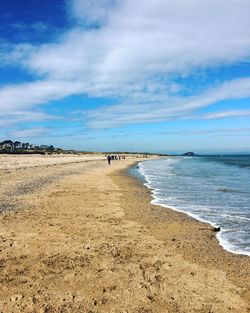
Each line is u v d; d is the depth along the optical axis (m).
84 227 14.70
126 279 9.23
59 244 12.09
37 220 15.67
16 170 44.09
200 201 23.16
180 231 14.77
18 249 11.40
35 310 7.48
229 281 9.30
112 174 47.22
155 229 14.96
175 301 8.05
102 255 11.08
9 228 14.07
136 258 10.92
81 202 21.09
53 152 176.50
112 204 20.89
